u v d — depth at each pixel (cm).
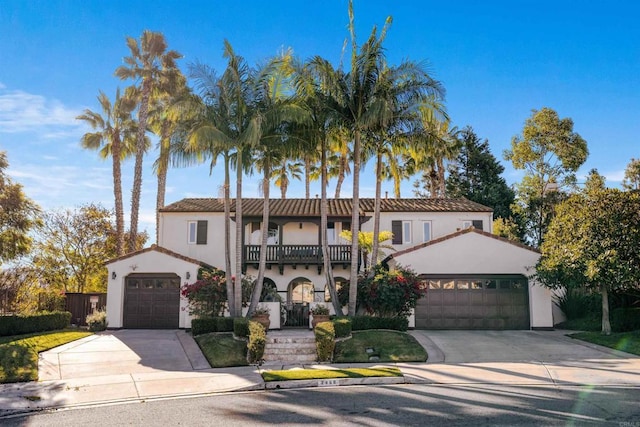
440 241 2328
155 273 2378
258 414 970
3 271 2558
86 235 3064
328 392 1171
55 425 912
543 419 901
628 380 1273
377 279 2122
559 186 3538
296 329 2225
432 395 1120
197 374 1395
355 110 2145
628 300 2139
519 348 1773
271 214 2689
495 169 4575
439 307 2288
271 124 2044
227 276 2083
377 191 2330
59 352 1669
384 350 1678
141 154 3269
